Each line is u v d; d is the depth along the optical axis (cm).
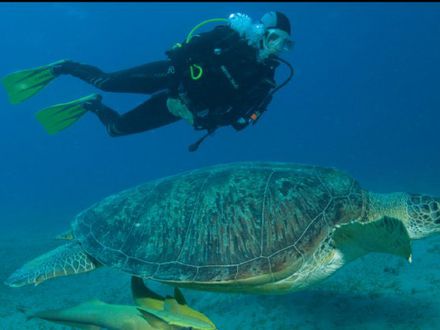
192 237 196
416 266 285
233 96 222
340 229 189
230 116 229
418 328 214
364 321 232
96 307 176
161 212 209
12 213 1031
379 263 303
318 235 195
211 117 229
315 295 273
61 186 2045
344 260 201
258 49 216
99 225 222
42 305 321
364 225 173
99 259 207
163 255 196
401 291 256
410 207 210
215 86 219
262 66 220
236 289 196
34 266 228
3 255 480
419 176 926
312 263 194
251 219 195
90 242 217
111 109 302
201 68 215
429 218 206
